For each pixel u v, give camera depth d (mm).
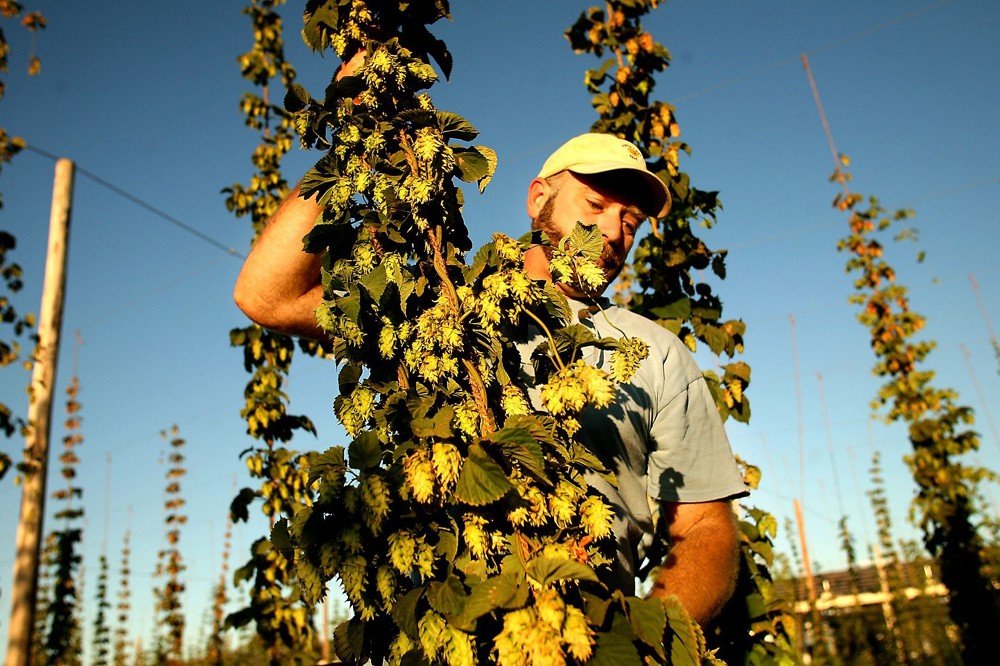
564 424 1630
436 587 1490
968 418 12555
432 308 1692
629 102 5773
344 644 1653
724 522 2320
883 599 24578
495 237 1706
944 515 12438
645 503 2281
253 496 7121
